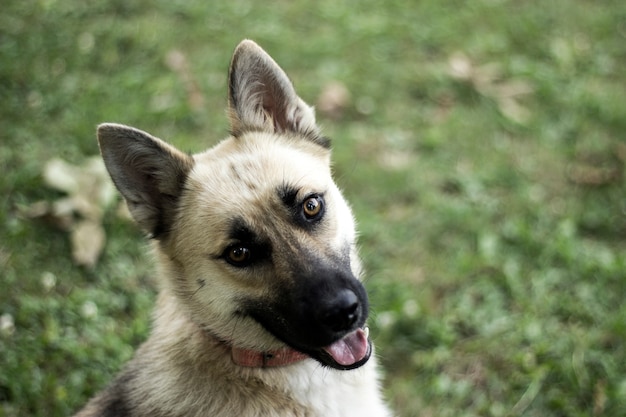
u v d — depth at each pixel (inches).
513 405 37.2
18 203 43.8
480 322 40.1
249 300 30.2
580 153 47.8
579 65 53.6
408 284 42.0
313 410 31.2
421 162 47.6
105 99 49.6
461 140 48.8
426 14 57.5
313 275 29.5
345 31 55.8
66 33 53.3
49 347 38.6
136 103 49.4
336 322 29.1
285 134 32.9
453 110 50.5
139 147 30.6
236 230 29.7
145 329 39.6
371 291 41.2
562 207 45.0
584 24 56.9
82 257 41.8
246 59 32.2
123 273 42.0
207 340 31.0
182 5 57.1
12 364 37.8
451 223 44.4
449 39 55.6
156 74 51.7
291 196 30.3
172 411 30.5
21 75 50.1
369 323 39.8
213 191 30.5
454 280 42.0
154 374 31.1
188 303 30.8
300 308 29.3
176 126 48.8
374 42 55.1
